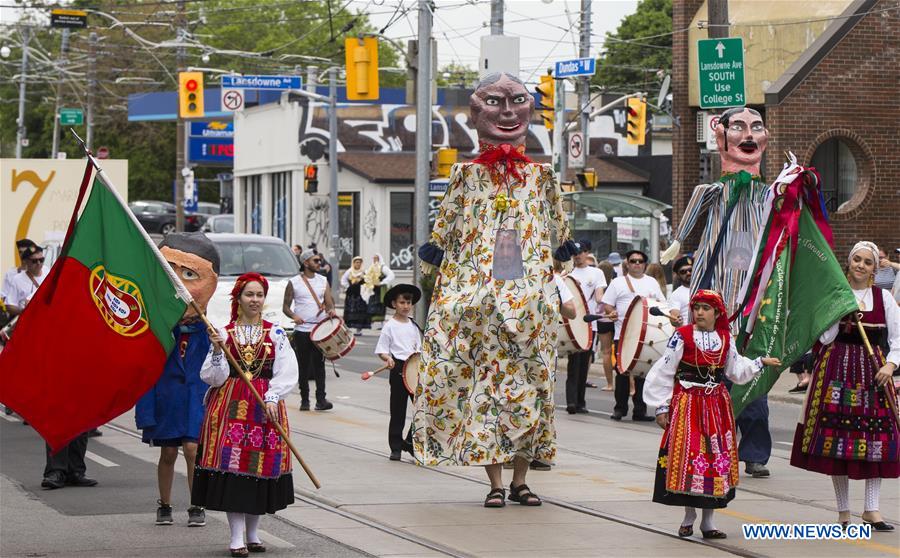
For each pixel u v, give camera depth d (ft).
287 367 34.99
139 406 38.63
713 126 77.82
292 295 69.62
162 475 39.29
